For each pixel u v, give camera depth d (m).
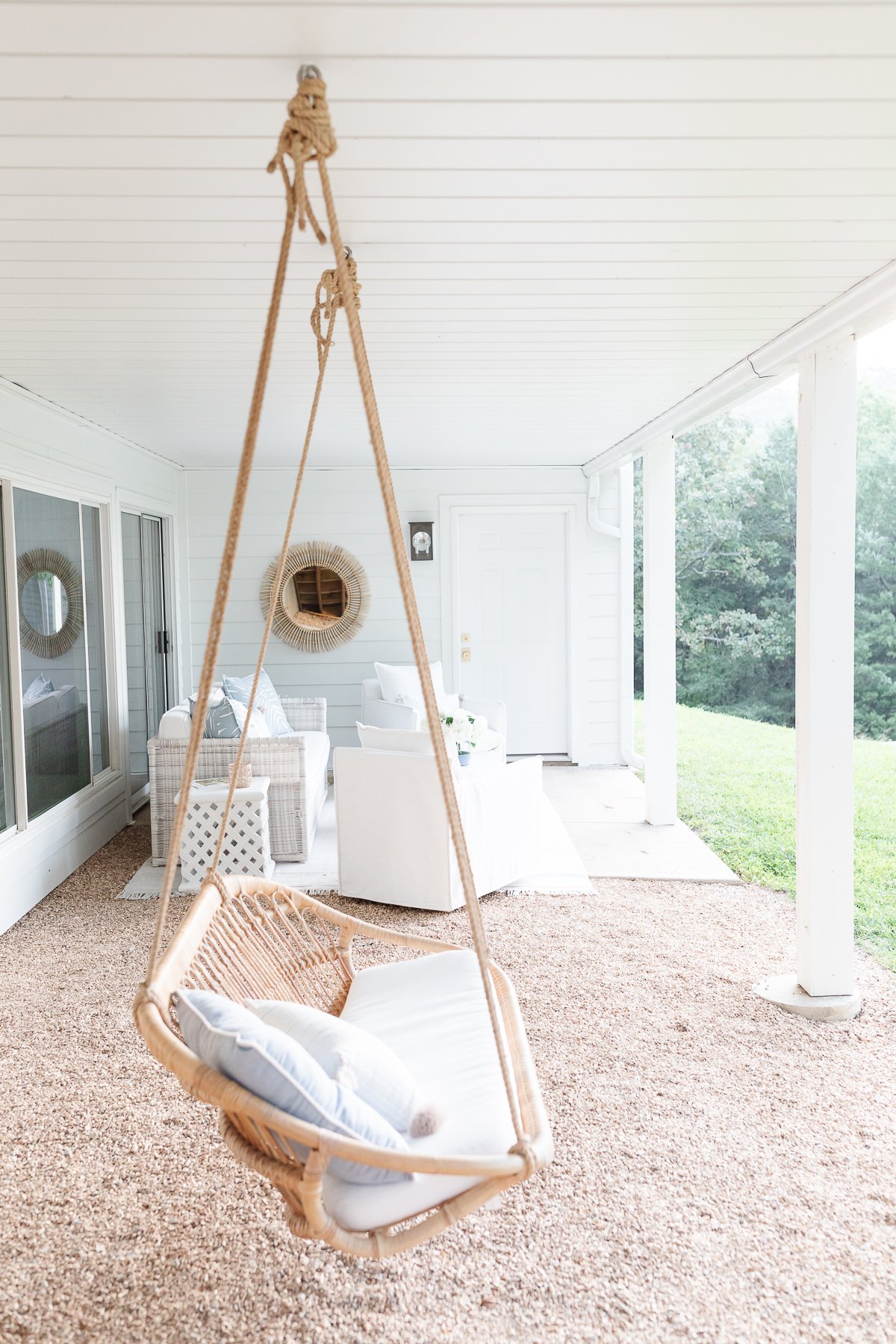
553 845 5.56
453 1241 2.22
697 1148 2.58
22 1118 2.78
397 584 7.79
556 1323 1.97
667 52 1.67
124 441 6.08
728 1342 1.91
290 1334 1.95
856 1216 2.30
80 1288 2.08
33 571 4.73
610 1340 1.92
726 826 6.33
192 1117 2.78
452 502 7.79
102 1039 3.25
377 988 2.51
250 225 2.45
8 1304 2.04
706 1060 3.07
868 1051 3.14
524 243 2.61
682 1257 2.16
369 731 4.61
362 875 4.62
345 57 1.66
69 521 5.29
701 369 4.21
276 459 7.20
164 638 7.37
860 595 13.02
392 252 2.67
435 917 4.41
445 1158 1.58
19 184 2.18
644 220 2.45
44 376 4.19
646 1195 2.38
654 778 6.01
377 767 4.50
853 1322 1.96
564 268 2.82
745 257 2.73
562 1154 2.55
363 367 1.62
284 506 7.67
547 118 1.90
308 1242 2.23
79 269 2.77
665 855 5.38
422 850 4.45
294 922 4.23
